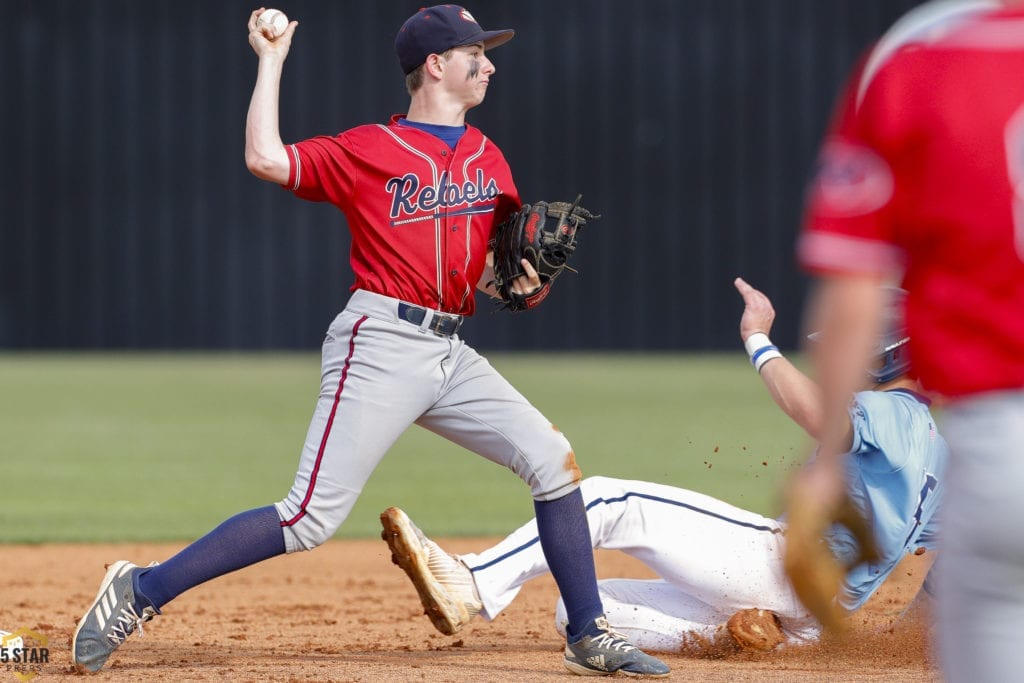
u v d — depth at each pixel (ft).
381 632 53.36
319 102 248.93
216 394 183.01
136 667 43.32
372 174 40.81
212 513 90.48
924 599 47.60
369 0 247.91
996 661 20.22
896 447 39.99
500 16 250.37
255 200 250.57
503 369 220.84
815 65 252.62
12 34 246.68
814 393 37.35
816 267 20.67
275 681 40.45
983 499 20.12
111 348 251.19
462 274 41.75
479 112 251.19
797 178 253.65
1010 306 20.26
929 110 20.03
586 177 252.83
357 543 81.46
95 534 81.51
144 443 132.98
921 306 20.94
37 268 249.75
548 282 45.65
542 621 56.44
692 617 46.14
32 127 248.11
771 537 44.11
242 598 63.00
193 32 248.52
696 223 253.65
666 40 251.60
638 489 44.19
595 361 240.73
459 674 42.14
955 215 20.13
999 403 20.25
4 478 108.37
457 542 77.87
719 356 252.42
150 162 249.75
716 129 252.83
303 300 252.21
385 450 41.57
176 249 250.98
